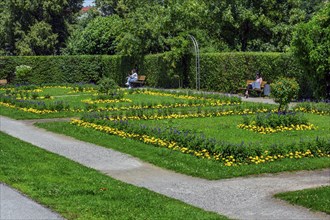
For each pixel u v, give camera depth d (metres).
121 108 25.14
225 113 22.38
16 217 8.74
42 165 12.89
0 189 10.58
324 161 13.34
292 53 29.17
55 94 33.72
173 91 32.91
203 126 18.83
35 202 9.61
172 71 39.69
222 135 16.80
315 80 27.41
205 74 37.47
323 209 9.16
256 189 10.89
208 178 11.89
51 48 63.91
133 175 12.36
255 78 33.00
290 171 12.57
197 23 40.91
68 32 65.94
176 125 18.98
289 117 18.22
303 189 10.66
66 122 20.84
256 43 39.50
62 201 9.57
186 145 14.55
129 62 45.56
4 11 68.44
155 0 47.94
